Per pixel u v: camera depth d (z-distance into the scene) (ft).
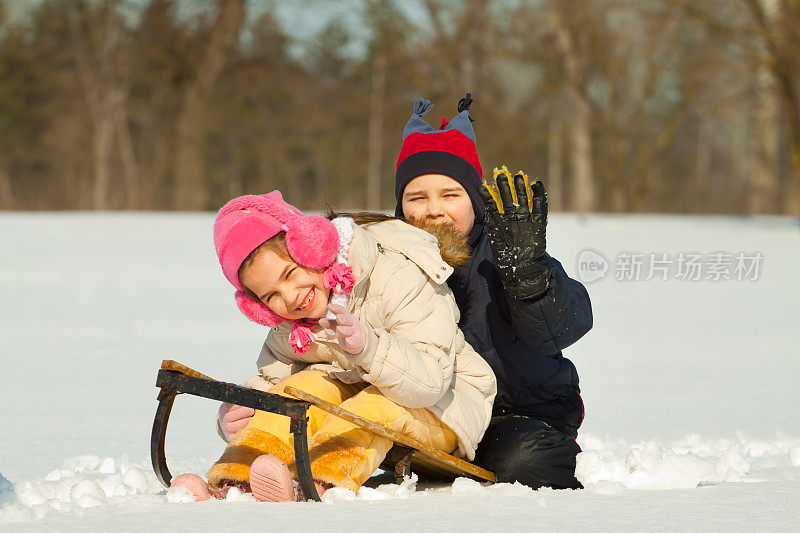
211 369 49.75
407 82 368.89
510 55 325.42
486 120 334.85
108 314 74.18
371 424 23.50
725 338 64.95
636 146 357.41
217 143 394.32
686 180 479.82
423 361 24.63
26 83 386.93
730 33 254.27
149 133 382.63
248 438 24.79
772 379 49.14
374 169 390.42
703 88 320.29
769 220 215.10
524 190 26.32
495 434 27.35
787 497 23.72
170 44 333.83
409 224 28.40
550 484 26.40
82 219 168.76
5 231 140.05
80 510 21.58
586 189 334.85
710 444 33.55
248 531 19.39
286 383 26.08
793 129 261.65
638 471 26.37
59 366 51.11
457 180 30.86
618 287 97.09
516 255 26.21
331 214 27.12
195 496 23.09
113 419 37.40
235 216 24.39
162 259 114.42
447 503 22.79
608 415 39.22
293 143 400.67
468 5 330.54
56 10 361.10
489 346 28.91
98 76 350.84
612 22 328.29
